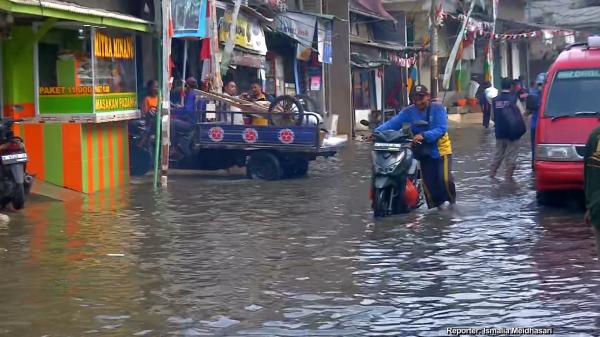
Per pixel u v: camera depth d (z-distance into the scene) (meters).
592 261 10.83
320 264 10.95
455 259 11.14
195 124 21.42
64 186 17.73
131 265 10.99
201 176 21.94
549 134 15.05
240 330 8.10
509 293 9.33
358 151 29.75
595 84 15.34
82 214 15.25
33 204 16.52
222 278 10.23
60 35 18.56
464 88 57.53
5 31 16.86
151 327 8.23
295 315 8.59
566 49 16.45
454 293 9.38
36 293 9.58
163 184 19.52
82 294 9.52
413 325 8.19
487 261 10.98
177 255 11.59
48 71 18.25
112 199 17.33
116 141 19.77
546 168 14.98
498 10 63.88
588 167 8.30
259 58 28.61
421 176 15.31
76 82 18.09
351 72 40.16
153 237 12.95
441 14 46.94
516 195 17.41
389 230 13.38
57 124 17.64
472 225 13.73
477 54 60.12
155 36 20.66
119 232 13.38
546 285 9.65
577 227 13.38
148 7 23.89
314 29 31.16
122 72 19.92
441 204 15.43
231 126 21.19
